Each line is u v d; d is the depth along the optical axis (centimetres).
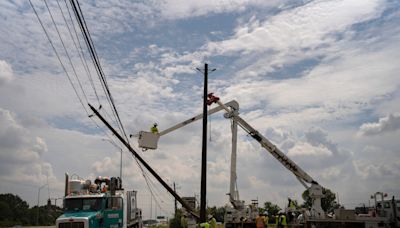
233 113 3159
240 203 3130
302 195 3247
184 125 3044
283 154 3184
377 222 2661
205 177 2244
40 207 12050
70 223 1986
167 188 2639
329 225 2842
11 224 10588
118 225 2233
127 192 2577
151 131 2945
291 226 3038
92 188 2350
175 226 5272
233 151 3144
